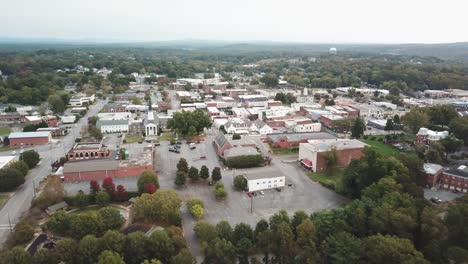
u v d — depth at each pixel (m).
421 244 81.81
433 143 154.50
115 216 89.38
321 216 86.81
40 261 71.38
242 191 117.38
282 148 164.50
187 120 179.38
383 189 98.12
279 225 81.44
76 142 172.50
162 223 93.31
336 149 138.62
